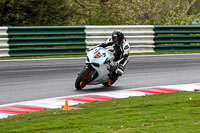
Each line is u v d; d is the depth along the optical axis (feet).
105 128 83.05
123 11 288.92
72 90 128.88
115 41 126.62
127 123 87.15
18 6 247.50
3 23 247.91
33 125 85.35
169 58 198.59
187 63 185.47
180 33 222.89
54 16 260.21
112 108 102.68
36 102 111.86
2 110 102.58
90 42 206.69
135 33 214.90
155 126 84.48
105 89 131.85
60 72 158.51
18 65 170.81
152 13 300.20
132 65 176.55
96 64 125.39
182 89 132.46
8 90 126.72
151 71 164.14
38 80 142.61
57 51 198.08
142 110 100.32
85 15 279.49
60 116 94.53
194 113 96.48
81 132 79.97
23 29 194.18
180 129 81.97
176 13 302.45
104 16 280.51
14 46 190.60
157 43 218.38
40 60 184.65
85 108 103.45
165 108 102.27
